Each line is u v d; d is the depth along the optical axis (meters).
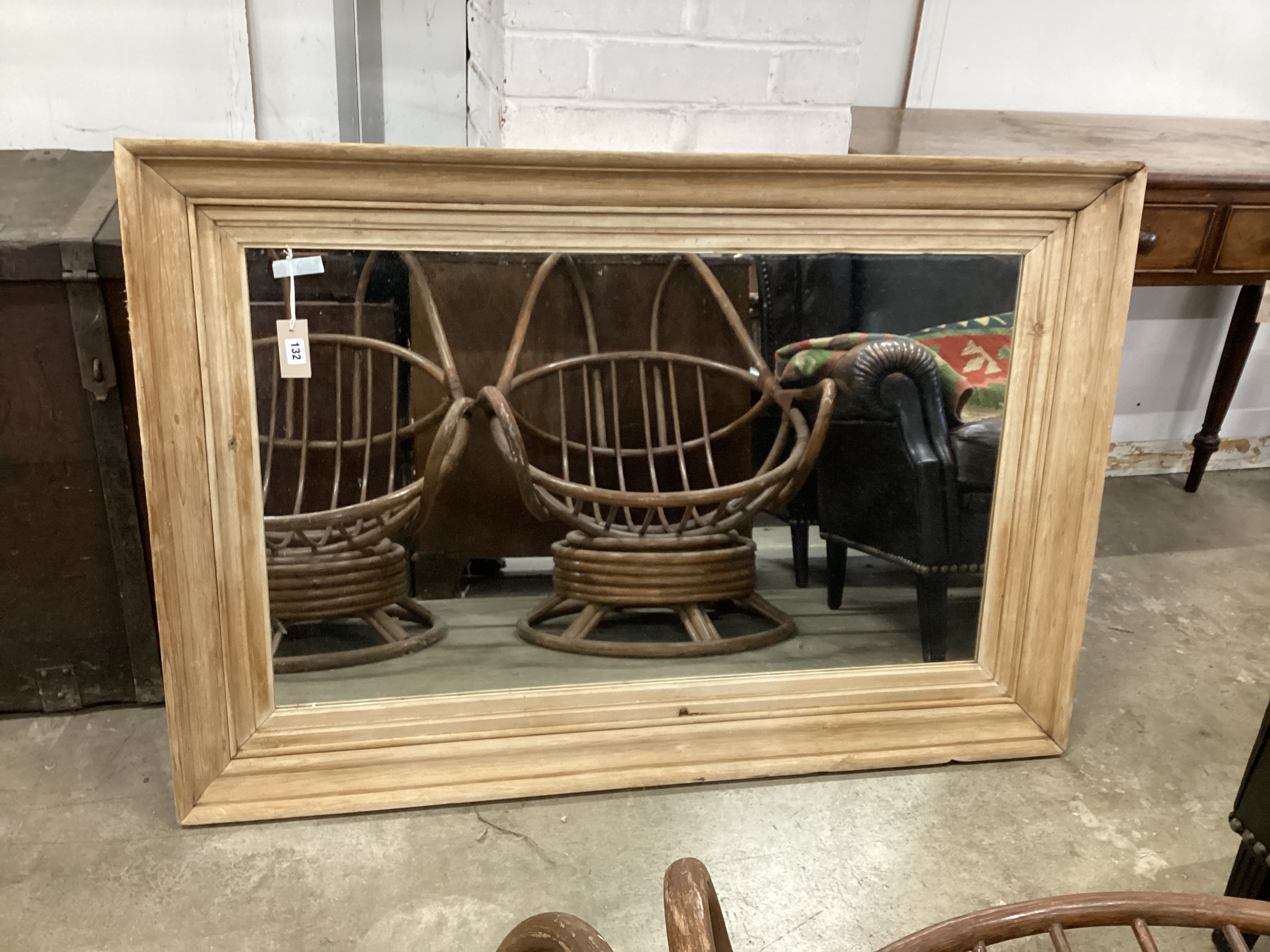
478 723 1.52
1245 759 1.70
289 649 1.48
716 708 1.58
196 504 1.35
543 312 1.45
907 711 1.63
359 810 1.47
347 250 1.36
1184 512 2.70
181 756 1.41
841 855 1.44
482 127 1.81
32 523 1.53
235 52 1.85
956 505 1.61
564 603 1.55
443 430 1.46
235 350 1.34
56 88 1.81
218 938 1.26
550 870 1.39
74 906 1.29
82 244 1.38
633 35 1.53
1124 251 1.47
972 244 1.49
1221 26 2.49
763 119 1.63
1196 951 1.31
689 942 0.54
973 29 2.34
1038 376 1.55
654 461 1.54
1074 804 1.57
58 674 1.64
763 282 1.48
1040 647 1.64
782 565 1.61
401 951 1.25
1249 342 2.60
